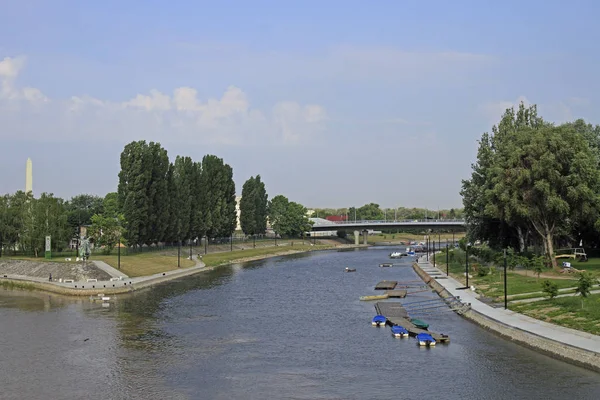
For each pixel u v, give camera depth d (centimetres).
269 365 5969
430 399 4900
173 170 17988
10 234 15188
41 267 13088
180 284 12525
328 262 19162
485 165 13412
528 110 13850
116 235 14812
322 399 4944
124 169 15412
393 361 6044
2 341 6975
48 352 6481
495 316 7406
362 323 8081
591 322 6500
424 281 13138
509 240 13950
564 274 10575
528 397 4844
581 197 10850
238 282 13000
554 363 5688
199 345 6806
